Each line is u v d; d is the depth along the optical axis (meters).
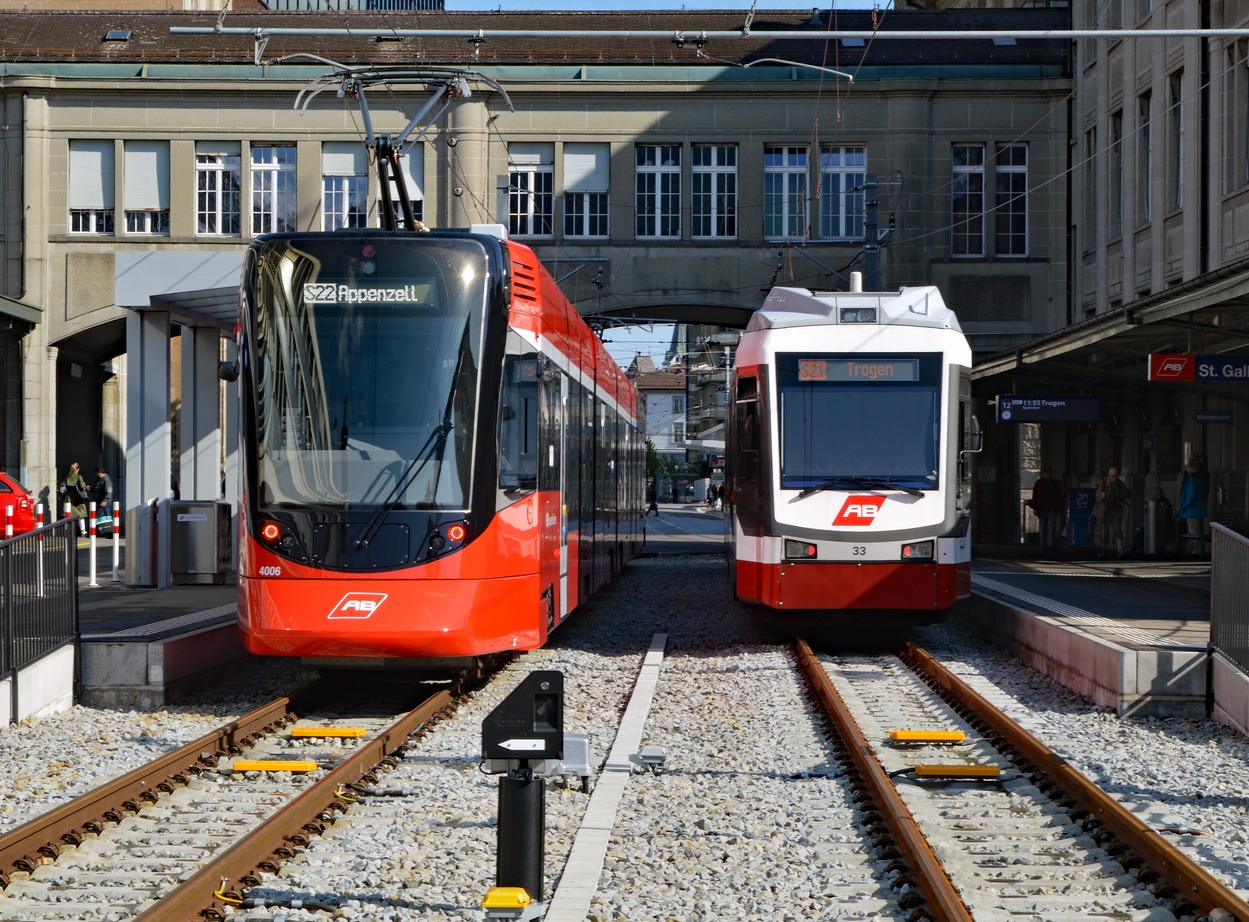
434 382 12.46
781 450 15.93
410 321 12.56
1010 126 37.28
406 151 37.41
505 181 37.62
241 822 8.05
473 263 12.75
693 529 58.94
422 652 12.10
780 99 37.41
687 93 37.47
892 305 16.22
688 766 9.76
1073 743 10.71
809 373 16.06
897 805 7.70
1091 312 36.12
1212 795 8.86
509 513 12.69
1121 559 28.73
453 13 40.44
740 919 6.19
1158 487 30.33
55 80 37.22
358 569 12.08
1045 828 7.94
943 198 37.38
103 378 44.47
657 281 37.66
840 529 15.68
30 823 7.16
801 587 15.70
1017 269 37.38
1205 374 20.73
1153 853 6.88
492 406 12.59
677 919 6.16
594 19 40.75
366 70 20.81
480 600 12.26
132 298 18.80
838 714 10.91
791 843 7.61
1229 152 27.69
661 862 7.12
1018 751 9.93
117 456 44.59
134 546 19.77
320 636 12.03
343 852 7.28
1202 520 28.12
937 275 37.38
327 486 12.25
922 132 37.28
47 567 12.13
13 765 9.84
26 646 11.75
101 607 16.81
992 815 8.28
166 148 37.69
